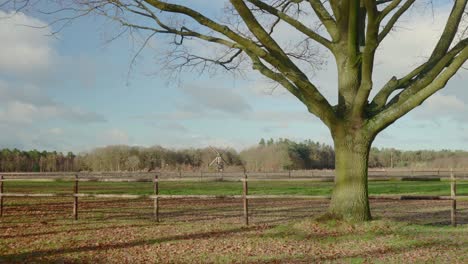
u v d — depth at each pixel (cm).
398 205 1822
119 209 1647
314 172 4838
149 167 8000
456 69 902
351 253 825
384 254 812
